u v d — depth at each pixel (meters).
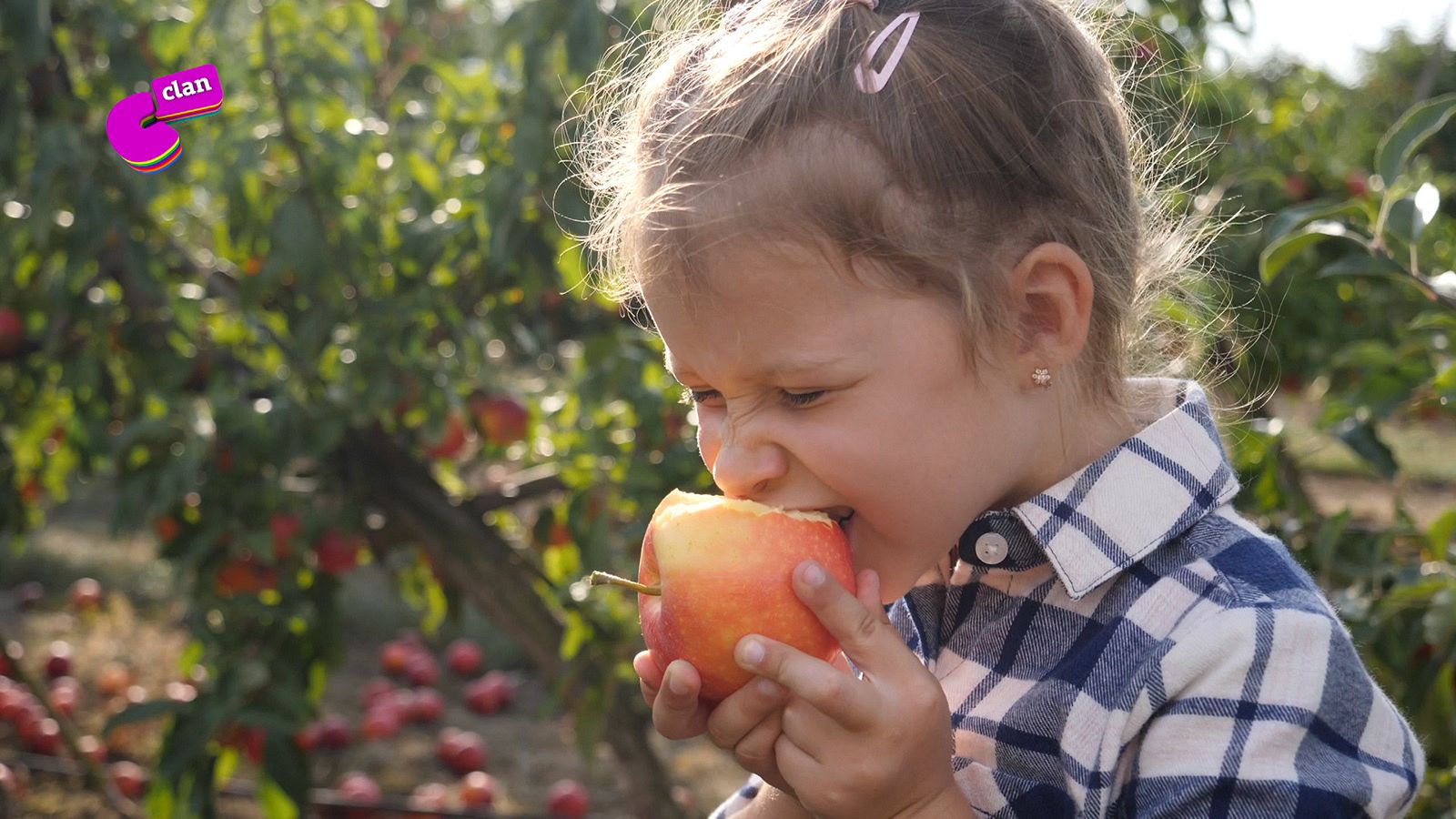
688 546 1.01
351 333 2.73
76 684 4.73
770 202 0.93
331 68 2.66
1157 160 1.32
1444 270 2.79
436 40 3.30
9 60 2.63
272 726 2.65
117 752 4.19
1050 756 1.02
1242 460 2.04
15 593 5.81
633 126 1.12
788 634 0.99
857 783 0.95
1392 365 2.10
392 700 4.88
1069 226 1.01
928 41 1.00
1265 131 4.15
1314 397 3.88
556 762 4.50
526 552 3.20
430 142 3.09
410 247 2.68
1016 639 1.08
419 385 2.64
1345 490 8.53
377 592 6.36
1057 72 1.03
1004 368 0.98
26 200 2.73
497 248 2.52
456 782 4.30
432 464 3.34
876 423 0.94
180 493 2.42
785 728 0.98
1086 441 1.07
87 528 6.90
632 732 3.07
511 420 2.95
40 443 3.49
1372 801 0.92
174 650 5.15
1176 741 0.95
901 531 0.98
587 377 2.60
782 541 0.99
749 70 1.00
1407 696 1.75
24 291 2.98
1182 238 1.29
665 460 2.58
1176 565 1.03
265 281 2.61
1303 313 3.68
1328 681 0.95
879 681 0.95
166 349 2.83
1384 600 1.78
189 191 3.07
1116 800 0.99
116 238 2.77
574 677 2.86
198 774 2.79
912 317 0.94
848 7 1.03
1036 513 1.04
